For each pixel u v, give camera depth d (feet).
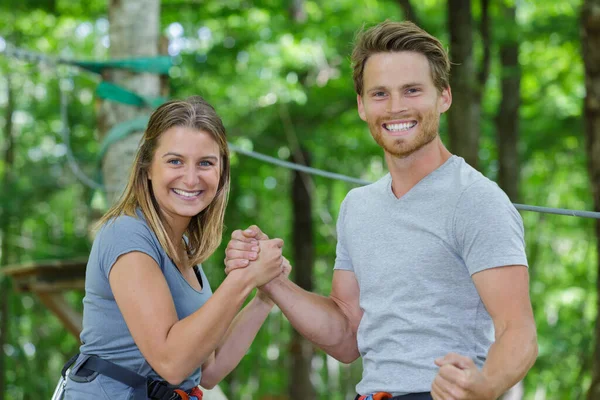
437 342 8.40
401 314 8.55
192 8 39.65
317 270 71.00
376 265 8.86
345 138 46.42
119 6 17.94
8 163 53.06
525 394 60.80
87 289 9.25
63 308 20.85
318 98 40.37
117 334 9.01
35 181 49.19
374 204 9.14
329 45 39.50
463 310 8.45
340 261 10.01
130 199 9.28
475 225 8.27
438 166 8.92
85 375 8.96
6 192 48.88
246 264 9.02
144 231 9.04
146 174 9.35
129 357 9.02
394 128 8.80
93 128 50.24
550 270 63.82
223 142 9.50
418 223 8.64
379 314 8.70
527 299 8.04
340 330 9.92
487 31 30.12
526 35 38.37
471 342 8.41
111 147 17.47
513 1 35.78
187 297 9.34
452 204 8.48
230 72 39.47
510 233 8.17
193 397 9.50
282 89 38.55
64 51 50.01
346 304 10.02
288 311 9.87
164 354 8.52
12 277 21.20
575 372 55.01
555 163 54.08
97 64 17.52
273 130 41.96
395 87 8.73
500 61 37.29
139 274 8.79
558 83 43.06
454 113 28.45
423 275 8.52
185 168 9.16
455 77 28.37
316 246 57.82
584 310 55.42
